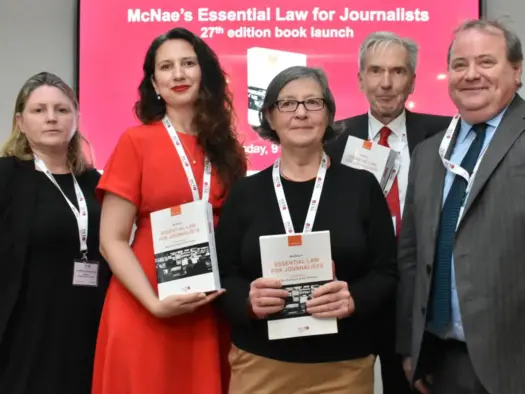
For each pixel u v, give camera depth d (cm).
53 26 365
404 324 203
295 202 195
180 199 210
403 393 237
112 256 207
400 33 350
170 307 194
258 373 189
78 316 232
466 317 175
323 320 182
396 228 232
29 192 234
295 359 186
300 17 352
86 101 355
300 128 193
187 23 354
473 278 175
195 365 207
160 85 217
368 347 194
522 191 172
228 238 201
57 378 225
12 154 244
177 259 198
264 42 352
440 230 189
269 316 183
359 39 351
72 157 256
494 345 172
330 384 186
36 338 223
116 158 212
